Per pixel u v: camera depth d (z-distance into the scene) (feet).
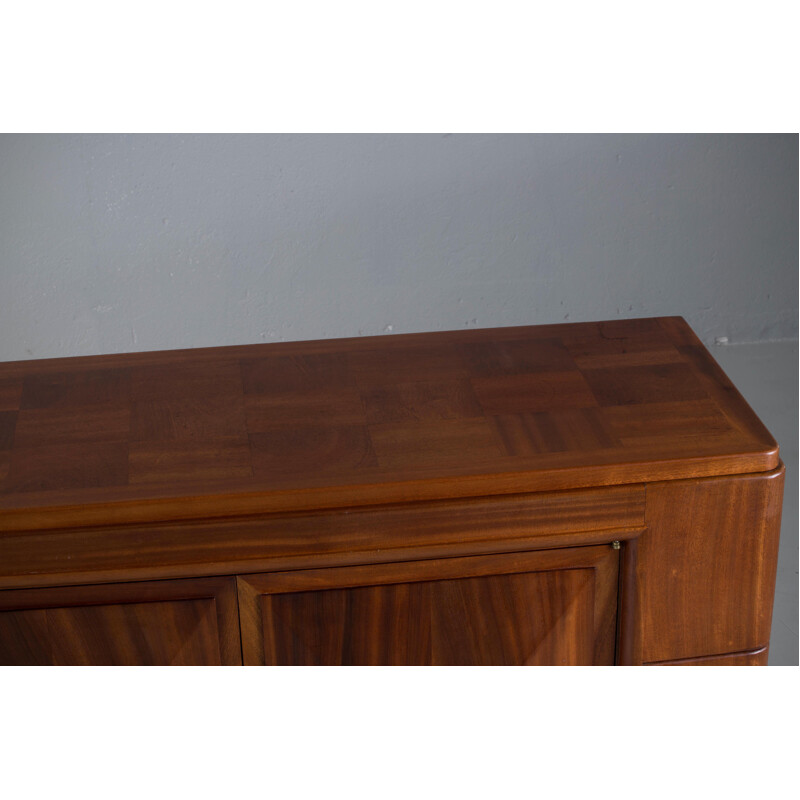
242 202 10.15
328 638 5.48
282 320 10.78
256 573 5.28
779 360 11.26
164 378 6.23
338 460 5.37
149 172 9.90
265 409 5.87
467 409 5.81
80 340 10.57
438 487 5.20
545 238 10.76
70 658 5.38
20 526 5.08
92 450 5.52
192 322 10.66
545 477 5.23
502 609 5.50
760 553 5.53
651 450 5.35
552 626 5.57
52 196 9.86
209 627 5.38
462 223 10.57
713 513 5.40
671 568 5.49
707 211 10.90
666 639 5.65
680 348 6.38
